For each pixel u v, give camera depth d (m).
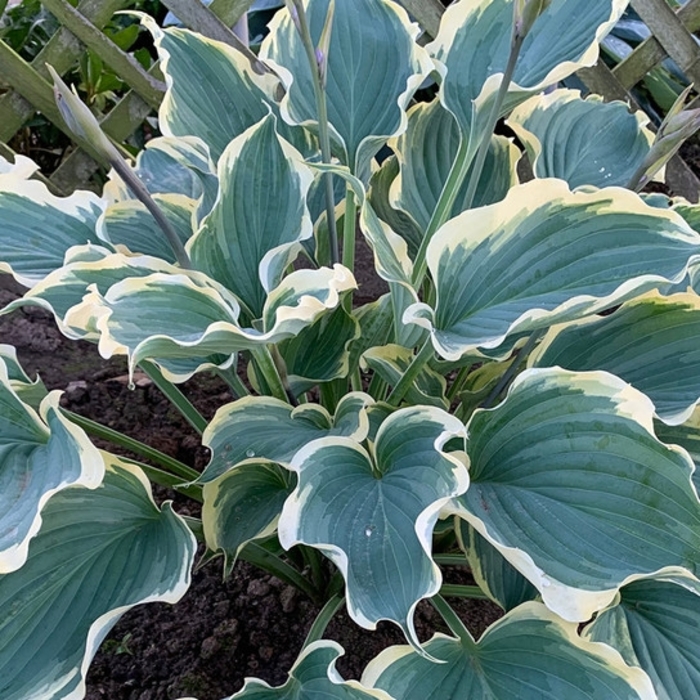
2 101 1.46
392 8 0.87
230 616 0.95
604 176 0.97
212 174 0.84
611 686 0.58
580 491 0.60
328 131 0.80
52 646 0.60
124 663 0.90
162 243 0.91
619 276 0.61
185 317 0.60
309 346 0.85
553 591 0.55
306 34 0.68
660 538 0.56
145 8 1.83
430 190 0.98
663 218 0.60
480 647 0.64
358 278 1.62
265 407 0.73
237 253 0.75
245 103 0.93
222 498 0.74
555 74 0.71
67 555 0.63
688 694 0.63
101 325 0.54
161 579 0.61
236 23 1.43
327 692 0.59
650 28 1.52
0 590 0.61
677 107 0.68
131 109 1.48
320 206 1.00
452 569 1.02
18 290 1.52
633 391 0.59
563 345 0.76
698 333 0.72
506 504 0.61
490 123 0.70
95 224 0.86
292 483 0.77
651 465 0.57
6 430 0.64
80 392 1.29
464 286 0.66
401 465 0.63
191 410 0.87
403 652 0.62
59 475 0.57
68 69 1.44
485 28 0.83
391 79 0.86
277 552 0.92
